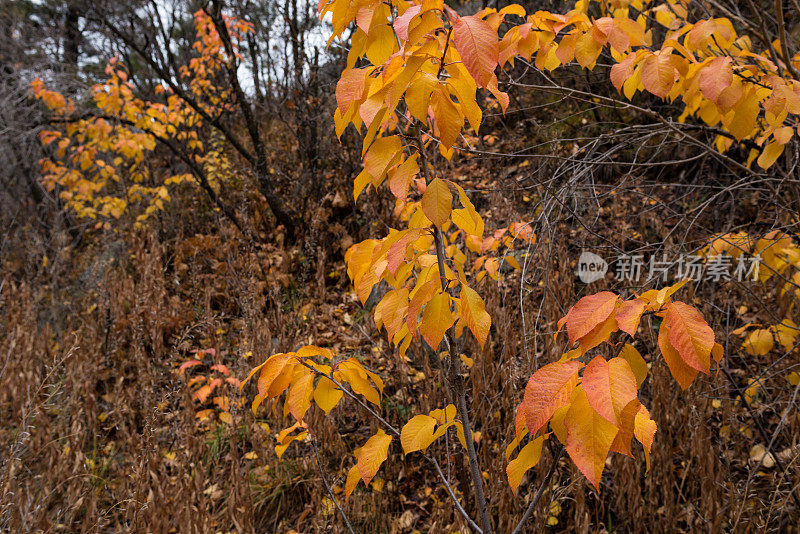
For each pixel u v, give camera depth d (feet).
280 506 7.25
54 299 12.53
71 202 15.61
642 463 7.07
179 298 11.94
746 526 5.50
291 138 18.66
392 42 2.96
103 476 7.55
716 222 8.05
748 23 5.31
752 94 4.09
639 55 3.87
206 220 17.83
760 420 6.99
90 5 15.65
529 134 13.12
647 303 2.56
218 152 18.99
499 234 7.07
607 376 2.16
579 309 2.56
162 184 19.52
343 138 15.33
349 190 15.43
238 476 6.60
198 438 7.72
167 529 6.07
